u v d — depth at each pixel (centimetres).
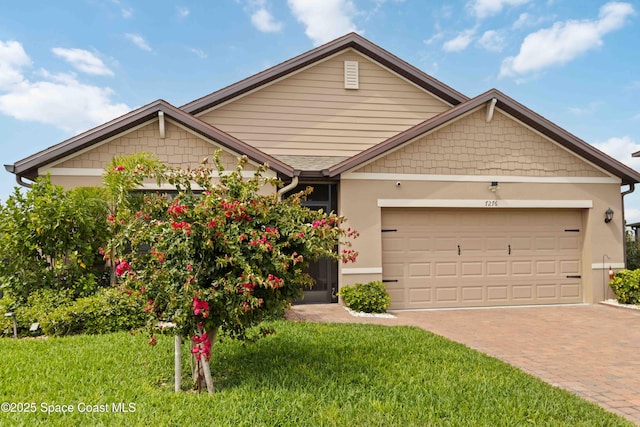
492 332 805
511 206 1098
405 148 1070
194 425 371
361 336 708
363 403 425
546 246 1134
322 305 1059
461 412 411
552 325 871
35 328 699
